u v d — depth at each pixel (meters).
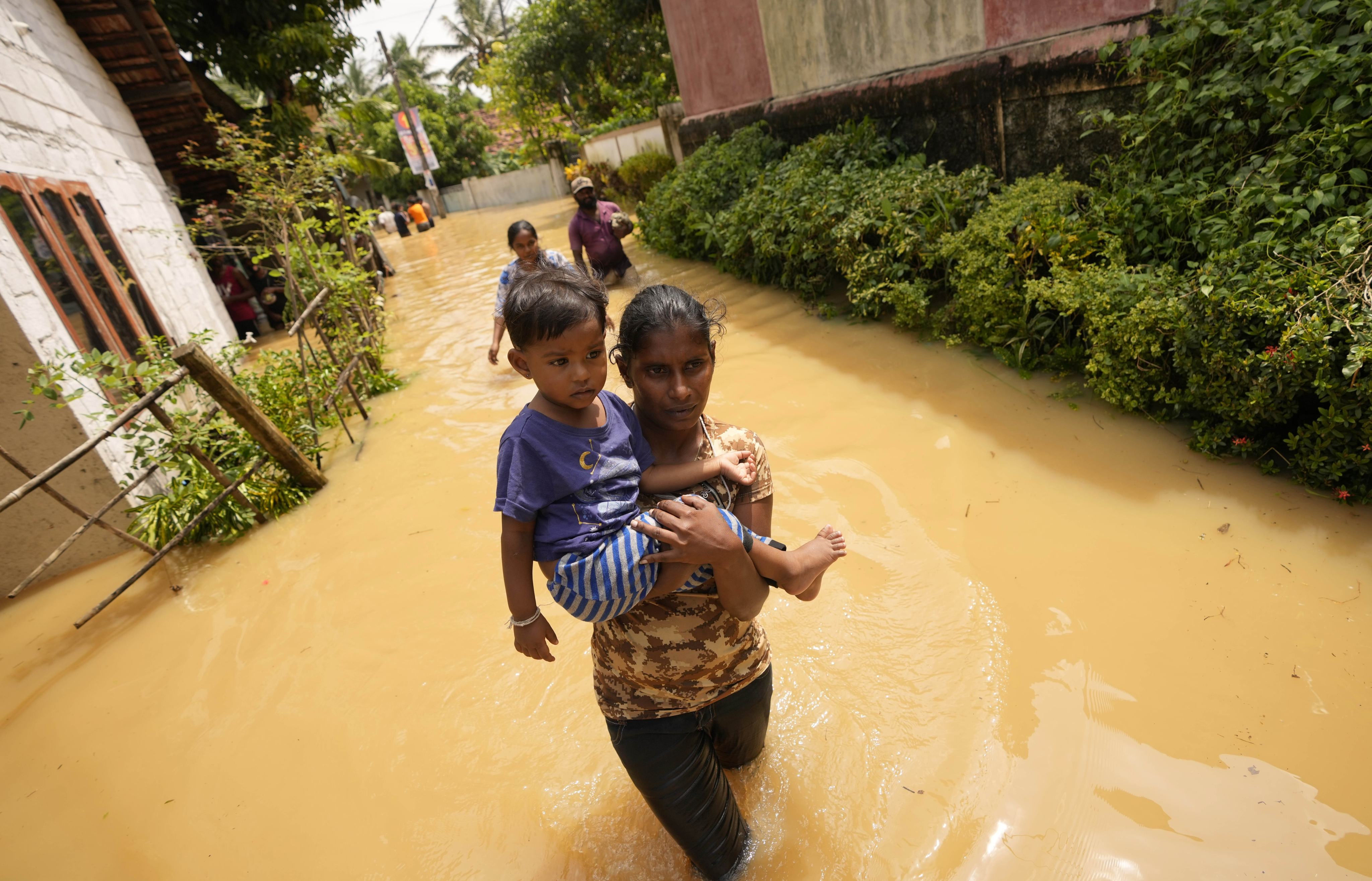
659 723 2.10
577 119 25.86
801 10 8.38
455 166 39.88
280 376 6.43
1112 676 2.86
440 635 3.76
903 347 5.80
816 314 6.81
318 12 13.55
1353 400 3.33
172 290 9.18
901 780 2.60
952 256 5.50
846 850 2.41
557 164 27.34
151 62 9.80
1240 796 2.38
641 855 2.55
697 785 2.15
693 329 1.80
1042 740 2.65
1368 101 3.78
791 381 5.68
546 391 1.76
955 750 2.67
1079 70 5.46
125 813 3.06
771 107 9.59
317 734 3.29
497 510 1.84
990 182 6.26
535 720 3.16
